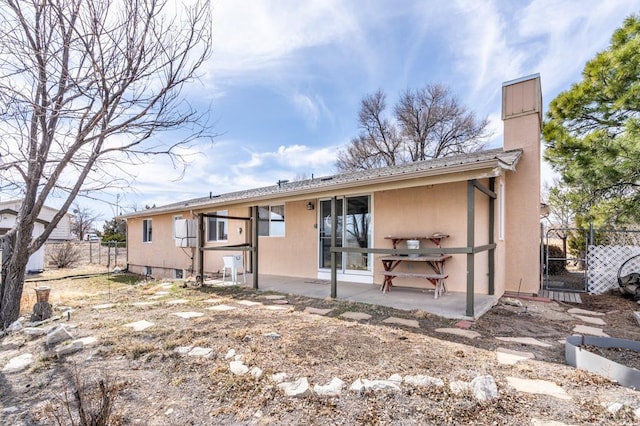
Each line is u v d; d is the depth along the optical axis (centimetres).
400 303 566
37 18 386
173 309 552
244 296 662
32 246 525
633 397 250
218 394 268
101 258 1830
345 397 255
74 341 384
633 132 681
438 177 509
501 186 674
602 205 764
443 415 230
